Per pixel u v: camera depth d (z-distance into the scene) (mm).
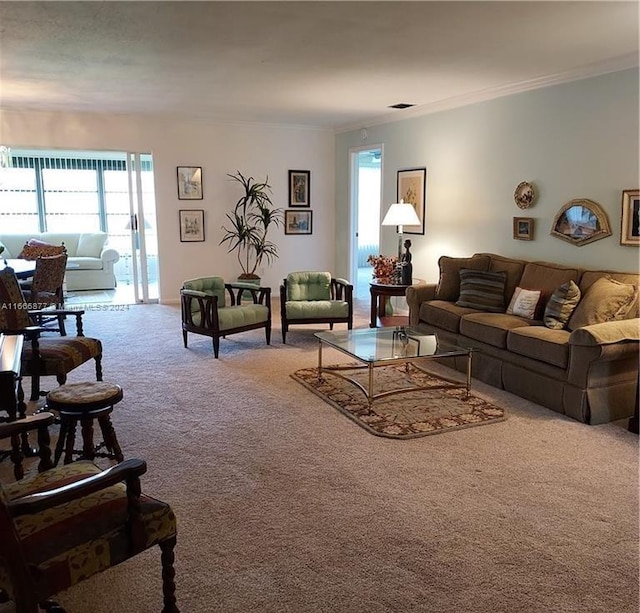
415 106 6289
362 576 2104
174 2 3016
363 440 3303
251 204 7973
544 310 4473
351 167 8008
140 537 1704
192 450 3162
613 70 4277
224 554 2230
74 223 10227
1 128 6633
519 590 2031
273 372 4625
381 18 3264
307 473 2900
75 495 1510
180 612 1915
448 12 3160
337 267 8625
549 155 4895
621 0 2973
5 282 3635
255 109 6582
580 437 3359
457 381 4363
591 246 4578
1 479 2809
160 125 7324
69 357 3461
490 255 5352
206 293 5316
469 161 5805
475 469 2951
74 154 9883
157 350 5309
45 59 4234
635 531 2400
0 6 3068
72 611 1932
